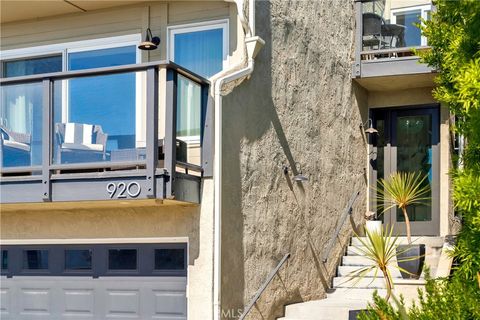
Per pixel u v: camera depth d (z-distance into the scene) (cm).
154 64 769
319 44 1147
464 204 693
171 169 763
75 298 914
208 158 825
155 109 769
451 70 796
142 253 882
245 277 878
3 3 990
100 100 815
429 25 898
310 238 1079
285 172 1002
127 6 1009
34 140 830
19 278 948
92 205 852
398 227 1366
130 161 776
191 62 957
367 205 1352
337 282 1155
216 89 833
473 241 749
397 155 1384
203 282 816
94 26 1032
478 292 652
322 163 1140
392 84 1327
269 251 943
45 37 1063
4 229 951
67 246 924
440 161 1325
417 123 1373
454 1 752
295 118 1046
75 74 812
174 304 858
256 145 923
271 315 941
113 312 891
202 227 823
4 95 852
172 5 977
